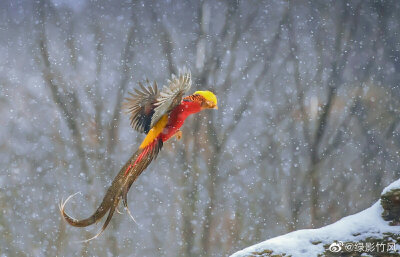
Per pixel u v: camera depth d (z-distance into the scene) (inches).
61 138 1601.9
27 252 1401.3
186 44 1806.1
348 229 466.6
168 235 1381.6
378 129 1612.9
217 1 1878.7
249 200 1439.5
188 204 1396.4
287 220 1413.6
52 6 1930.4
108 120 1608.0
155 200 1407.5
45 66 1787.6
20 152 1588.3
